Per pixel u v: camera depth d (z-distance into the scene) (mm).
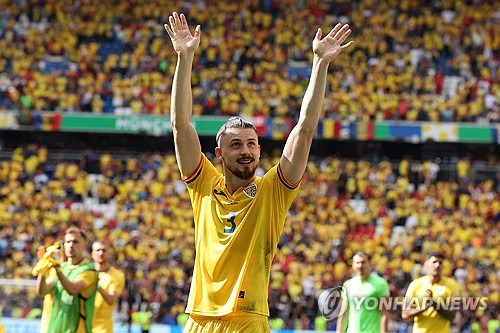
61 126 34125
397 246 29500
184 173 6328
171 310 24281
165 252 28781
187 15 40719
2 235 29891
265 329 6016
